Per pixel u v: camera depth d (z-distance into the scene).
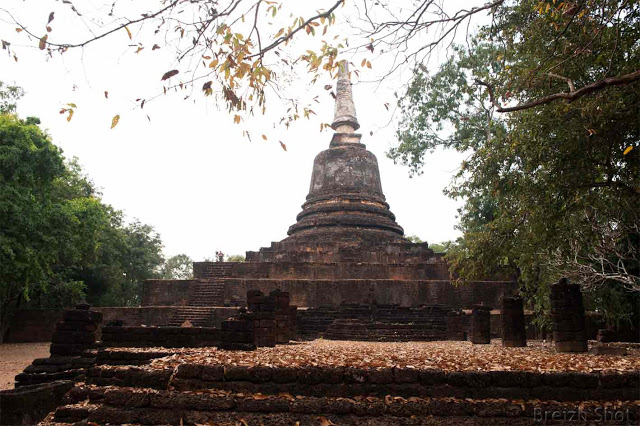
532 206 14.85
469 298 34.78
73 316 12.89
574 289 14.02
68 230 30.16
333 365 7.69
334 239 40.06
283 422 7.08
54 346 12.73
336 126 46.72
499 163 16.38
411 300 34.88
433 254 39.28
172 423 7.14
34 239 28.12
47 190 30.28
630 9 11.72
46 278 33.16
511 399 7.23
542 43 13.71
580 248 18.34
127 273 52.66
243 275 37.59
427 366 7.82
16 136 27.38
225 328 11.91
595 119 12.36
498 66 25.44
